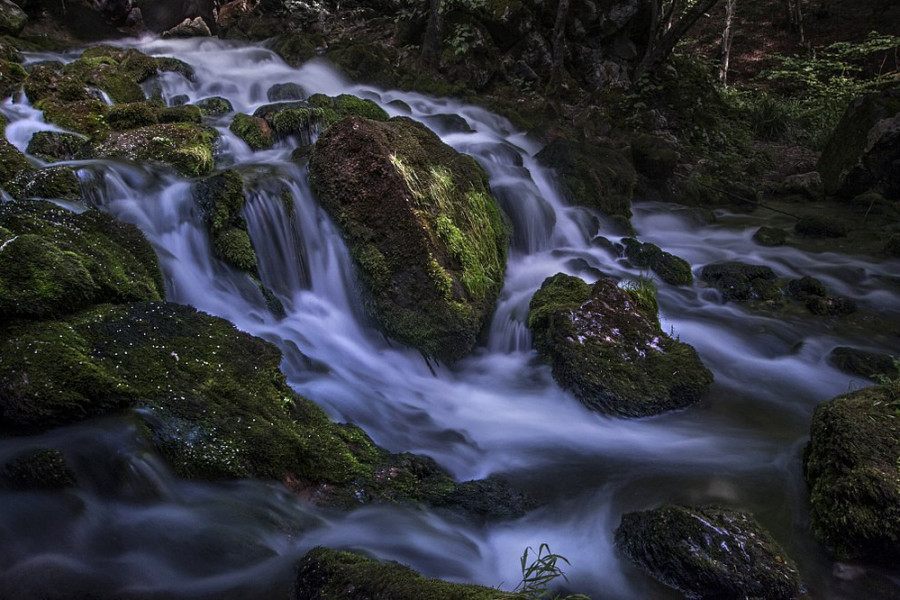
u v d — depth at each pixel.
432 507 3.95
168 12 13.66
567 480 4.42
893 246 9.20
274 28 13.48
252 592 3.18
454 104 11.48
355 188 6.13
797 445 4.84
